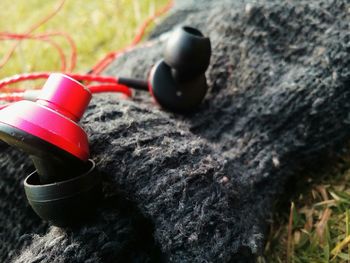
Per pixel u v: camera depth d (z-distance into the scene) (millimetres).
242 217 74
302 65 92
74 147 62
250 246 70
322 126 88
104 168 72
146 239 71
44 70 176
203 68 90
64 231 67
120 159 71
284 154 89
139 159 71
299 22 95
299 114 89
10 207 79
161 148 73
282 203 94
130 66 119
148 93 106
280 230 91
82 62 176
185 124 93
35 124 59
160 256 71
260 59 97
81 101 67
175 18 144
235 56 100
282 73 94
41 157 61
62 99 65
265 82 94
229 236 68
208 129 94
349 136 91
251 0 102
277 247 88
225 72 100
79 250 65
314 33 93
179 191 69
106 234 67
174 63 88
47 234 71
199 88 94
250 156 89
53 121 61
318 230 88
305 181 96
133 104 87
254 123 92
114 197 72
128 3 207
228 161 82
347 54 88
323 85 88
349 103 87
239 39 101
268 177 87
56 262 64
